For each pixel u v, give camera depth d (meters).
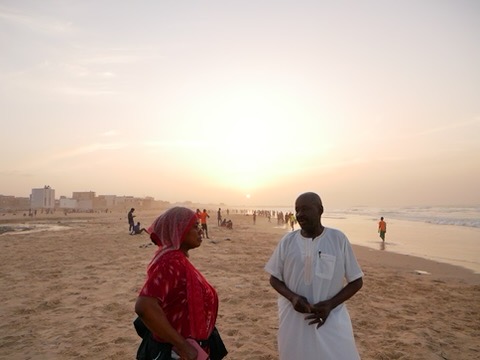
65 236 22.67
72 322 5.94
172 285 2.09
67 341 5.12
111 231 27.28
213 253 14.66
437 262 14.97
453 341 5.37
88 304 6.97
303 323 2.75
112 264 11.52
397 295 8.32
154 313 1.99
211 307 2.35
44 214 85.19
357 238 27.50
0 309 6.67
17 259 12.68
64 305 6.93
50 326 5.75
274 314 6.53
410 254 17.80
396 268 13.39
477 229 37.41
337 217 77.25
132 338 5.22
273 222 55.59
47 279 9.27
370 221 57.62
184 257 2.25
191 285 2.16
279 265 2.98
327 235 2.85
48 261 12.22
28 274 9.95
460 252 18.69
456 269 13.27
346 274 2.84
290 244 2.94
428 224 47.69
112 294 7.70
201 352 2.05
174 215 2.32
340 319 2.74
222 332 5.60
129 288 8.21
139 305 2.01
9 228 34.47
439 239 26.50
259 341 5.22
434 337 5.50
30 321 6.00
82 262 11.98
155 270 2.11
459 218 61.31
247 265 11.75
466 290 9.09
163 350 2.11
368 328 5.92
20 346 4.96
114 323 5.89
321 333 2.68
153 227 2.33
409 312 6.90
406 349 5.00
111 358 4.56
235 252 15.16
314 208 2.85
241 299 7.51
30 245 17.39
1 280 9.18
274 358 4.64
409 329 5.88
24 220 54.78
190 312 2.12
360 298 7.87
